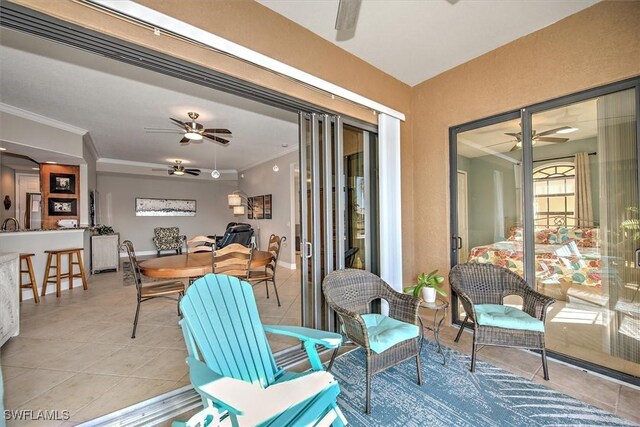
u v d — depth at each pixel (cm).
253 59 194
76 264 496
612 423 162
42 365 223
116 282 512
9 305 262
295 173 659
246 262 313
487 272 260
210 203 1000
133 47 154
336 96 255
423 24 232
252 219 809
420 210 332
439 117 313
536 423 162
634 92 204
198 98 365
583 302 231
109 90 341
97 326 304
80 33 142
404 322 214
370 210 309
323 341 150
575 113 232
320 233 261
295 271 621
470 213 299
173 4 165
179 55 166
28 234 414
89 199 582
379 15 220
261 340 166
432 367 222
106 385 196
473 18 226
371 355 177
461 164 303
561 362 230
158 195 914
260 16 204
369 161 307
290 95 223
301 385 133
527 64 249
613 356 215
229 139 558
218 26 182
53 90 341
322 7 210
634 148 205
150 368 219
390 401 182
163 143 580
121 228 855
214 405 120
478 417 167
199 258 338
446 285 309
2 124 385
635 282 206
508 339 212
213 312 157
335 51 255
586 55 219
